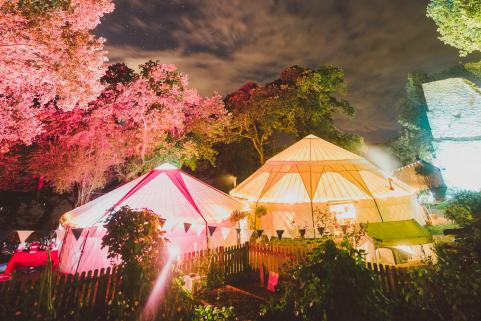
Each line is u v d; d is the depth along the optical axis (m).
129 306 5.09
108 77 21.23
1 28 9.95
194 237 10.95
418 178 28.48
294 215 14.29
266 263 9.97
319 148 17.23
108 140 19.95
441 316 3.35
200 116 24.56
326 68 28.28
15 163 19.08
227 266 9.65
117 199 11.37
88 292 6.10
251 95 27.27
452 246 5.15
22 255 10.67
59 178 18.84
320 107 27.38
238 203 13.86
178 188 12.28
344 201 14.21
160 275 5.37
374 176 15.74
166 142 22.34
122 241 5.32
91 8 12.09
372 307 3.23
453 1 16.47
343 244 3.64
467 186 21.30
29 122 14.63
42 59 11.58
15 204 22.52
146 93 19.91
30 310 5.29
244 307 7.25
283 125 28.59
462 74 32.22
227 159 32.50
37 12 10.49
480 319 3.07
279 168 16.61
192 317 5.66
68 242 10.78
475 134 21.47
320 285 3.30
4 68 10.98
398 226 10.40
